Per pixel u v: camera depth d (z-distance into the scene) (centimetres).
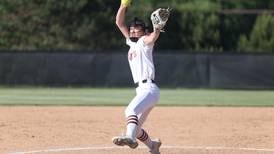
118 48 12812
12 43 12512
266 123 4716
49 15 12731
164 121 4766
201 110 5719
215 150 3469
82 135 3997
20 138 3819
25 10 12744
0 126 4291
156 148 3105
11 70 9294
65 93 8069
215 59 9400
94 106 6041
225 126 4512
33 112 5284
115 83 9338
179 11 13738
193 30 13588
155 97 2938
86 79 9350
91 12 12912
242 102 6869
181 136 4031
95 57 9350
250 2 14850
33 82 9312
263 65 9400
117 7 13188
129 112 2883
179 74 9375
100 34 12850
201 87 9375
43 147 3522
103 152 3356
